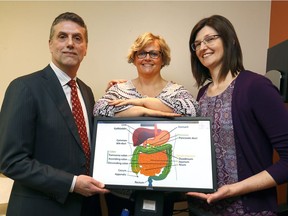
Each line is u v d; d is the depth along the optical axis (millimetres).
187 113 1252
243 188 1016
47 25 1932
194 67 1425
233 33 1200
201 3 1941
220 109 1171
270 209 1085
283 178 1009
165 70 1973
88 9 1931
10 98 1098
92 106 1402
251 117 1091
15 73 1956
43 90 1144
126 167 1142
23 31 1938
